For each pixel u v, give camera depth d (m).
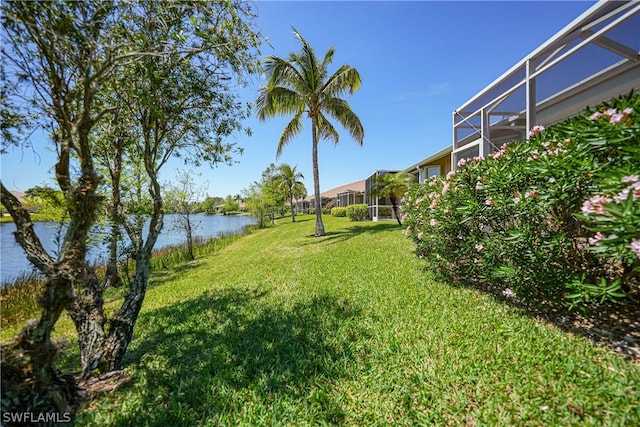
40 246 1.83
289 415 1.87
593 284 2.43
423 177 15.02
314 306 3.80
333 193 41.41
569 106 4.53
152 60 2.34
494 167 3.24
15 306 5.37
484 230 3.50
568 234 2.53
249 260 8.41
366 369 2.29
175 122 3.25
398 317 3.20
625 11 2.89
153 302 4.99
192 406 2.02
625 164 2.08
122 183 6.13
